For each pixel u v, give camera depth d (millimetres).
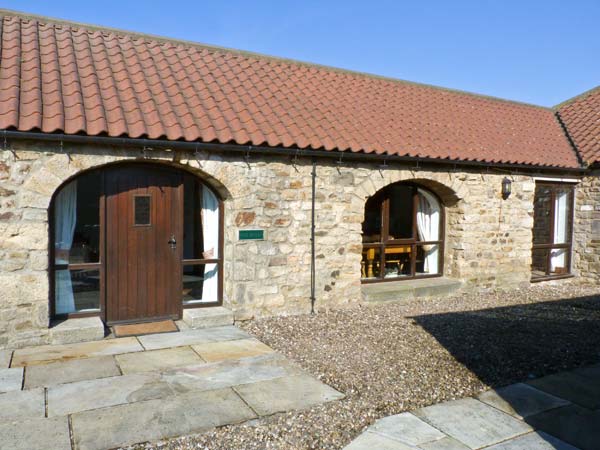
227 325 6930
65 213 6348
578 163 10922
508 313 8203
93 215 6527
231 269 7062
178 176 6953
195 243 7297
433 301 8984
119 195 6609
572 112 12852
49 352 5609
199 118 6887
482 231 9680
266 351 5883
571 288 10844
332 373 5262
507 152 9805
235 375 5113
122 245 6660
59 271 6359
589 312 8406
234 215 6961
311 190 7551
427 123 9719
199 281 7371
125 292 6711
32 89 6184
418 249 9891
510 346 6340
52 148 5750
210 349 5898
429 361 5719
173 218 6973
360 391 4832
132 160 6266
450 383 5105
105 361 5398
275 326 6953
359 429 4109
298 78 9531
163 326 6723
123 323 6715
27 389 4609
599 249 11055
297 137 7355
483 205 9641
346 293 8047
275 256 7312
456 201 9477
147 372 5113
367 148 7805
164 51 8523
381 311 8062
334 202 7781
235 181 6906
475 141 9719
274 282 7340
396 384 5039
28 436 3762
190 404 4395
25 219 5672
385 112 9508
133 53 8016
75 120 5840
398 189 9430
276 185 7238
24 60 6758
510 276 10211
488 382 5164
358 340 6422
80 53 7445
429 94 11266
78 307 6500
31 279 5734
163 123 6457
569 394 4879
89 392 4582
